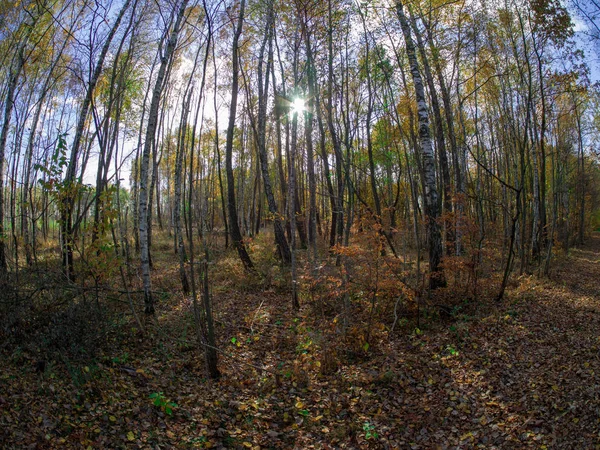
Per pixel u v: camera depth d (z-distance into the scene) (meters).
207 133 24.38
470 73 17.25
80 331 6.41
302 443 5.21
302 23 11.38
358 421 5.70
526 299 10.39
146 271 8.91
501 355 7.15
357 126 18.23
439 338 8.38
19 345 6.00
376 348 8.07
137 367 6.50
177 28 8.85
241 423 5.56
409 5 11.67
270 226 30.78
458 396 6.14
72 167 10.51
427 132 10.40
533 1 12.38
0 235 8.88
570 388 5.67
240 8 12.29
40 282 7.11
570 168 31.08
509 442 4.92
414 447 5.09
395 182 27.23
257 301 11.02
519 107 18.70
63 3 11.10
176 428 5.23
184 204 16.95
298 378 6.81
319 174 27.16
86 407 5.12
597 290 11.70
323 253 16.58
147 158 8.88
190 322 8.58
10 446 4.07
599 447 4.44
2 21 10.77
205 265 6.93
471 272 10.08
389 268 8.53
